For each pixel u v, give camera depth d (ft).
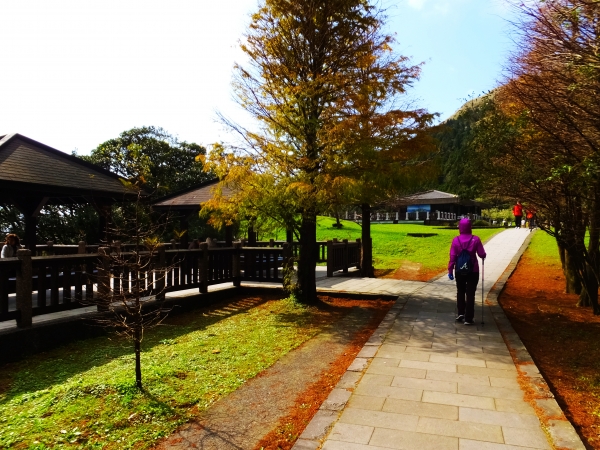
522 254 57.62
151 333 23.44
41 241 66.59
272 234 30.30
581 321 23.94
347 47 27.27
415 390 13.91
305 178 25.22
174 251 27.81
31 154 34.14
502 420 11.69
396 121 25.49
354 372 15.70
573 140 19.51
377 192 25.77
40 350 20.02
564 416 11.85
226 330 23.62
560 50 17.49
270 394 14.37
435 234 84.02
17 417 12.63
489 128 24.91
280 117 27.20
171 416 12.64
